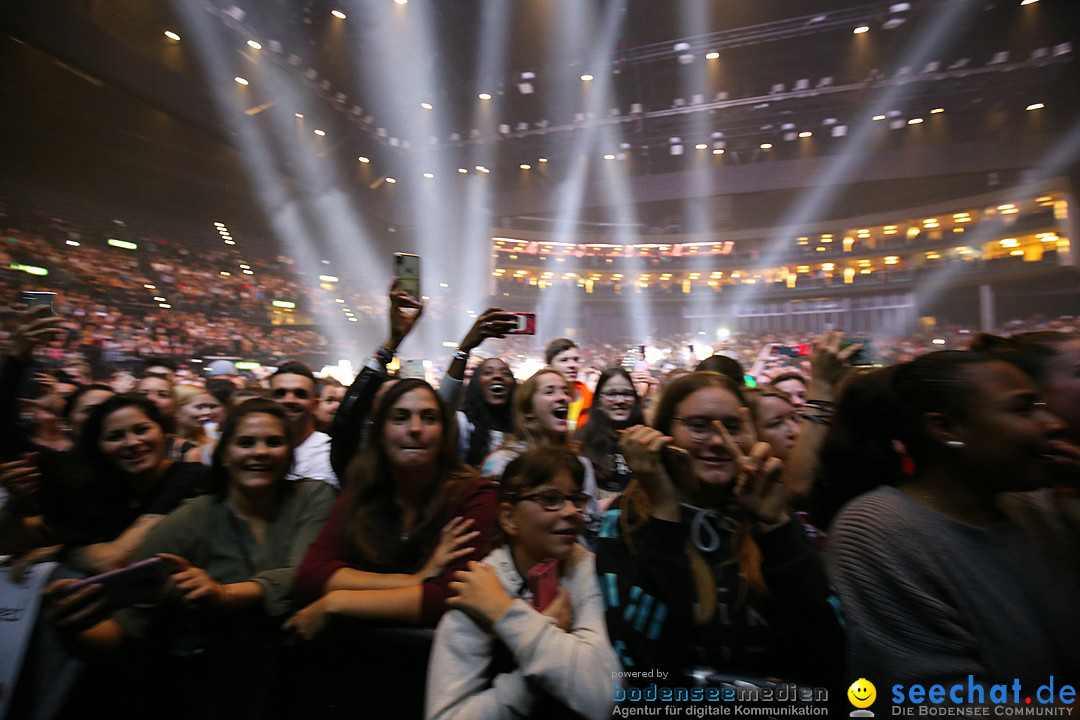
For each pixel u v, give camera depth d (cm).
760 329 3819
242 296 2303
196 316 1906
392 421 195
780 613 133
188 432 409
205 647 185
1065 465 136
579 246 3878
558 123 3022
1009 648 117
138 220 2445
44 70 1775
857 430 161
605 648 144
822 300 3678
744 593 142
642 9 2344
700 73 2669
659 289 3934
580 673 134
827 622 127
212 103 2256
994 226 3005
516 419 319
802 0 2258
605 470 326
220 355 1761
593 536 258
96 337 1310
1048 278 2970
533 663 134
